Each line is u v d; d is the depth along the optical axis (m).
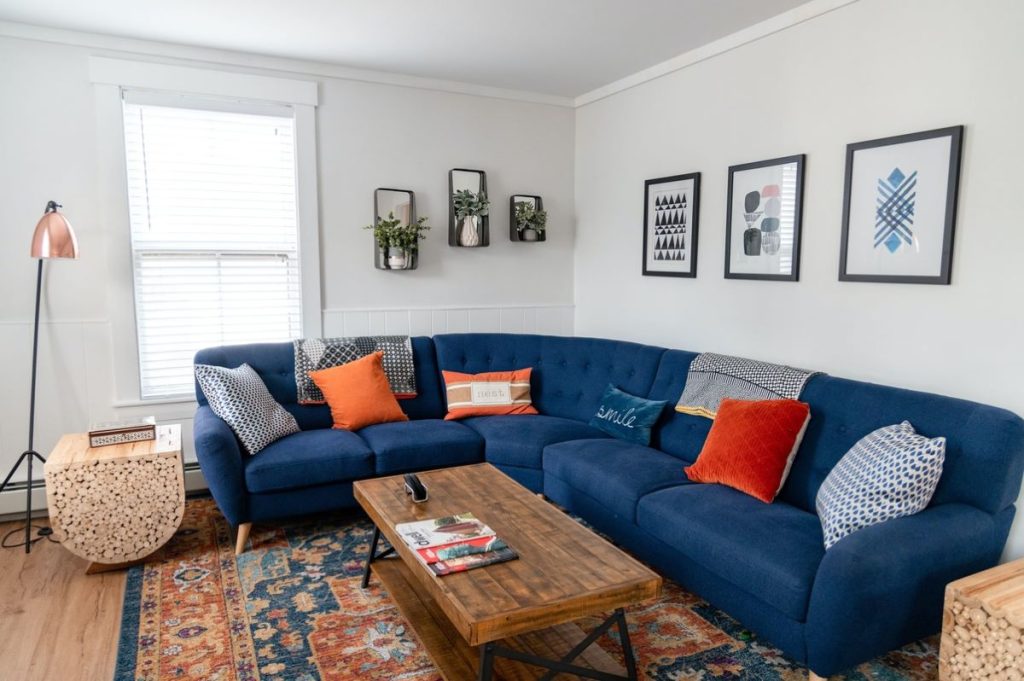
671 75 3.72
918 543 1.91
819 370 2.98
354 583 2.63
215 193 3.64
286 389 3.48
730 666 2.09
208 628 2.29
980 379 2.38
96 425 2.93
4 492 3.28
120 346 3.46
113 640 2.22
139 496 2.69
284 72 3.71
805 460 2.55
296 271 3.87
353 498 3.10
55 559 2.83
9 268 3.24
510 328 4.52
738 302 3.39
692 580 2.35
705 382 3.07
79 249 3.36
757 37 3.16
